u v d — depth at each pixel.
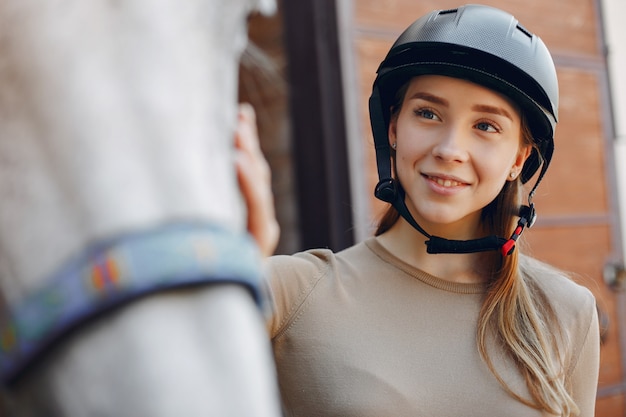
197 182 0.42
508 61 1.05
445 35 1.06
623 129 3.42
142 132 0.42
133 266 0.39
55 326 0.38
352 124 2.64
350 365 1.06
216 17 0.46
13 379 0.40
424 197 1.08
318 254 1.18
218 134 0.45
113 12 0.43
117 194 0.40
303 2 2.69
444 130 1.06
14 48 0.42
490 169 1.07
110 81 0.42
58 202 0.40
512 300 1.11
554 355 1.15
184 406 0.37
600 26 3.37
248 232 0.54
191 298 0.40
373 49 2.72
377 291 1.13
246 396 0.39
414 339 1.09
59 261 0.39
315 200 2.68
